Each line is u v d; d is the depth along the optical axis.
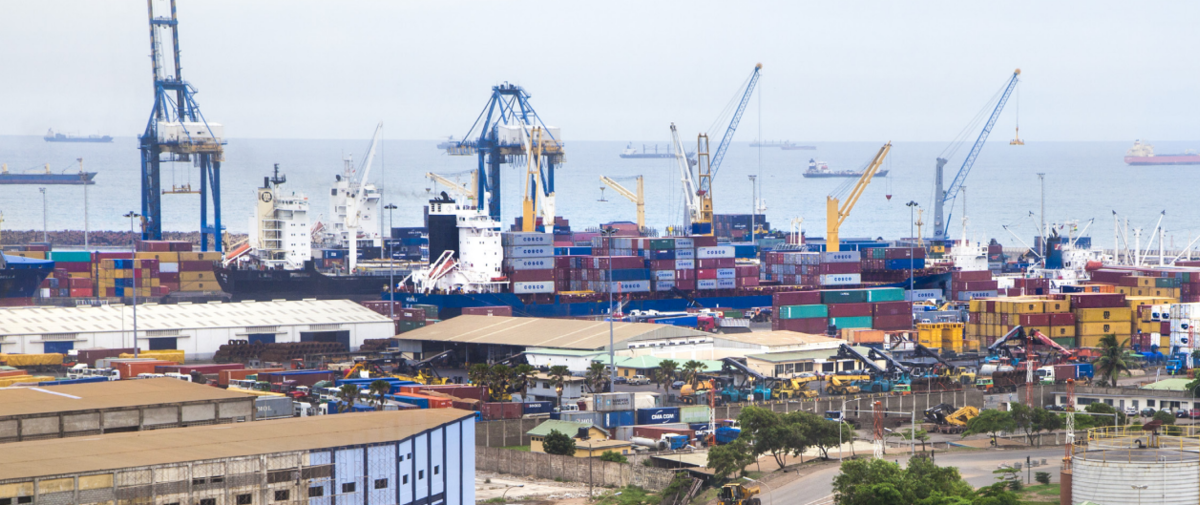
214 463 103.12
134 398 130.25
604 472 151.00
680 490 139.75
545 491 146.50
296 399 173.25
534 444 163.50
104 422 123.56
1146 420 181.50
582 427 163.50
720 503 128.88
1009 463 151.00
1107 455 98.06
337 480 109.19
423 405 167.25
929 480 122.69
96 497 98.38
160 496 100.88
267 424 119.88
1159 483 93.94
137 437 112.75
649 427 168.88
